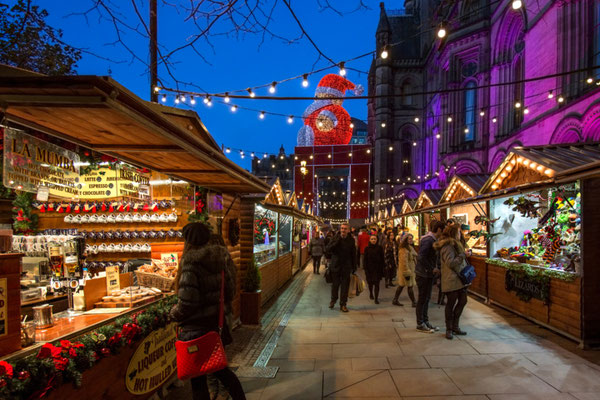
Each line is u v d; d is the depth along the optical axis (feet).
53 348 7.35
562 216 20.03
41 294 10.30
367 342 17.52
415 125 162.20
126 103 6.64
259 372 14.01
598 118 48.80
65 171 10.76
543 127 65.72
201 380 9.39
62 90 5.82
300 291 33.30
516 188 21.66
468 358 15.01
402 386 12.53
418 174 160.04
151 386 11.26
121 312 10.50
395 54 164.55
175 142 8.96
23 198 15.87
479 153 100.78
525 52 74.49
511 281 22.54
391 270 34.55
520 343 16.80
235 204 21.39
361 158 145.07
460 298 17.83
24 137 9.02
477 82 103.30
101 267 18.93
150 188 16.65
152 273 13.37
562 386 12.23
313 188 146.41
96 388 8.57
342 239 24.71
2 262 6.86
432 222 19.66
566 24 59.67
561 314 17.79
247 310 21.11
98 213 19.20
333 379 13.26
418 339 17.76
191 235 9.38
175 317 8.93
